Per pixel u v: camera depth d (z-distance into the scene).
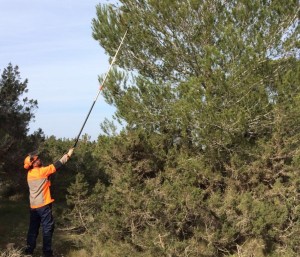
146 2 9.79
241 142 9.24
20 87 9.43
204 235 8.53
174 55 9.81
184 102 8.60
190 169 9.32
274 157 9.28
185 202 8.35
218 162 9.56
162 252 8.03
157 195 8.41
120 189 8.52
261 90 8.81
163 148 9.77
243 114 8.45
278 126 9.08
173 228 8.59
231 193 9.23
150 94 9.14
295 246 8.62
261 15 9.08
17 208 11.73
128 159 9.52
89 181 10.64
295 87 8.70
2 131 8.59
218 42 9.33
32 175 7.47
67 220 9.85
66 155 7.70
